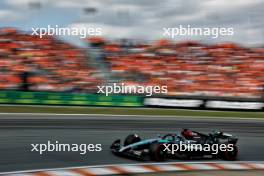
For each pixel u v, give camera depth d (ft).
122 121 86.02
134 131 74.59
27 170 41.65
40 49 141.38
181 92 137.69
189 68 152.35
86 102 112.57
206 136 53.98
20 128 69.56
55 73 132.98
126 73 144.97
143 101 115.85
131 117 94.22
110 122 83.51
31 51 139.64
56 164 45.32
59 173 40.96
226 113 113.70
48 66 134.41
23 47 140.87
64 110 100.63
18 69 128.57
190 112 111.04
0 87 120.57
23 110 95.91
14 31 146.51
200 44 165.07
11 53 136.67
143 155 48.49
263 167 51.57
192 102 118.11
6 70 127.65
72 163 46.16
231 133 79.36
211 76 149.59
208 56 159.84
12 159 46.68
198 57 159.22
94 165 45.57
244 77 151.02
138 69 147.54
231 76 151.12
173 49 161.17
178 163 48.88
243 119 103.35
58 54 142.20
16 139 59.41
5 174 39.47
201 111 114.62
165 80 144.97
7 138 59.72
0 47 138.31
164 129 79.56
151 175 41.73
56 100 110.11
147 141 50.42
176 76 147.43
